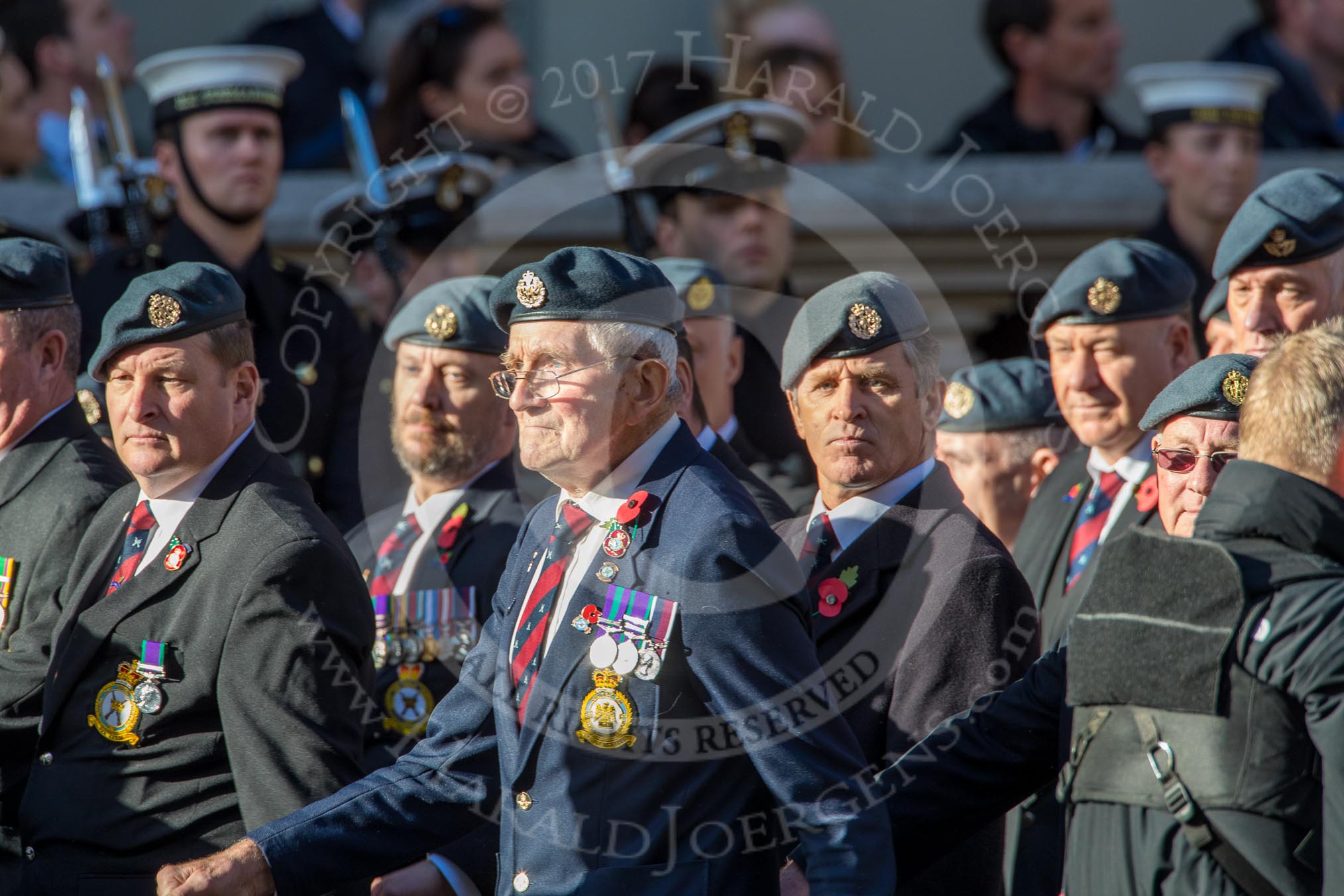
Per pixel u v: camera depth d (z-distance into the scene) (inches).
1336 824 399.9
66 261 652.7
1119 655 438.0
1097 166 1021.8
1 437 634.8
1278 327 633.6
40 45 1116.5
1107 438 632.4
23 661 588.7
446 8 958.4
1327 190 629.9
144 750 540.7
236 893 490.3
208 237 807.1
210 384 559.8
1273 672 414.0
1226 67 887.7
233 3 1366.9
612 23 1216.2
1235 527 431.2
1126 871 432.8
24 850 558.6
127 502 589.0
